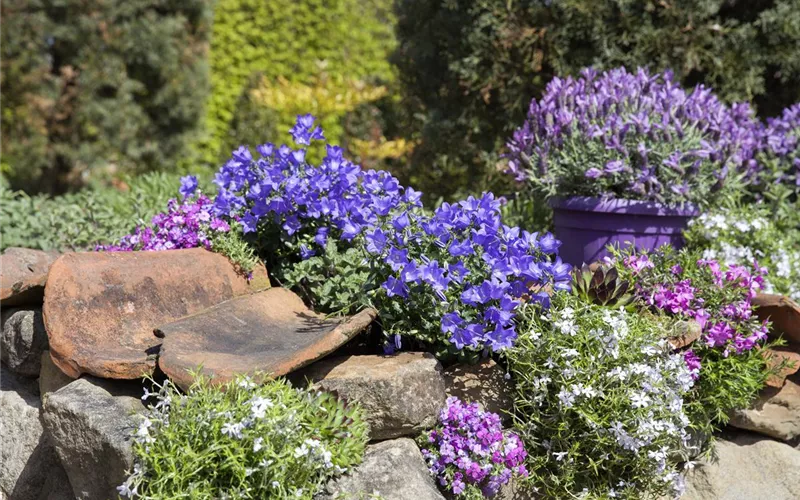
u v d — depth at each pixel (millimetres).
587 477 2719
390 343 2760
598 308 2846
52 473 2697
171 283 2832
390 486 2320
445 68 6160
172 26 8969
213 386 2318
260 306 2850
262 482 2129
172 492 2107
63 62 8859
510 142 4023
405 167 6805
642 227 3598
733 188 3869
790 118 4633
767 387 3219
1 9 8328
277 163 3184
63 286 2609
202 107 9539
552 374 2703
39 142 8633
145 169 9336
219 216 3273
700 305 3102
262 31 10758
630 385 2703
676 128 3607
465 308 2682
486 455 2561
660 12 5234
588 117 3826
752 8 5531
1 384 3064
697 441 3109
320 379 2500
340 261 2941
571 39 5520
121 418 2330
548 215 4391
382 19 11336
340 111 9281
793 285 3678
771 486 3100
